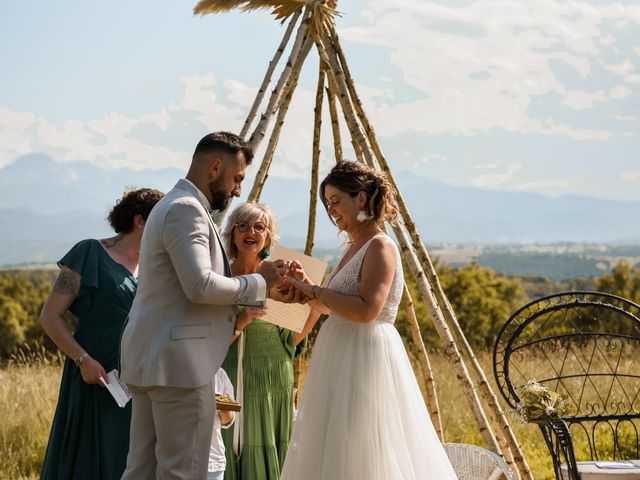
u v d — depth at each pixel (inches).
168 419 133.6
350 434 148.4
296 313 171.9
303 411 155.3
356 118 215.2
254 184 222.4
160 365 131.4
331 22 222.5
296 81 226.1
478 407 201.5
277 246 178.7
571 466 170.1
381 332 153.7
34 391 303.3
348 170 154.9
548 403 178.1
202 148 138.1
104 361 167.5
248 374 176.6
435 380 332.2
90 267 168.6
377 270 150.0
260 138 215.0
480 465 164.4
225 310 138.3
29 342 788.6
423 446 152.3
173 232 130.6
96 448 166.2
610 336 207.6
